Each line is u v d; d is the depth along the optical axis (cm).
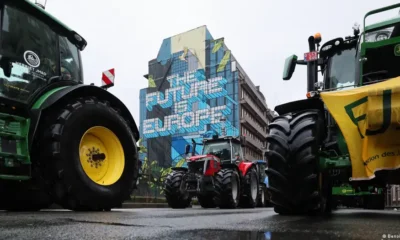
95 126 387
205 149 1130
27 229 179
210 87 6134
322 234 164
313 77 396
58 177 339
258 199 1155
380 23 342
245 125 6125
